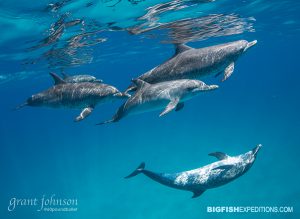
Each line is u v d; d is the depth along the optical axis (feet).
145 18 56.49
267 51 205.36
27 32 54.65
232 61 32.55
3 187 140.87
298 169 89.20
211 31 76.84
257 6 66.03
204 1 52.80
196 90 28.81
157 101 28.60
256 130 144.97
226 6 59.31
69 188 115.03
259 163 99.91
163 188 93.81
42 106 37.45
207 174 40.19
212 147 127.24
